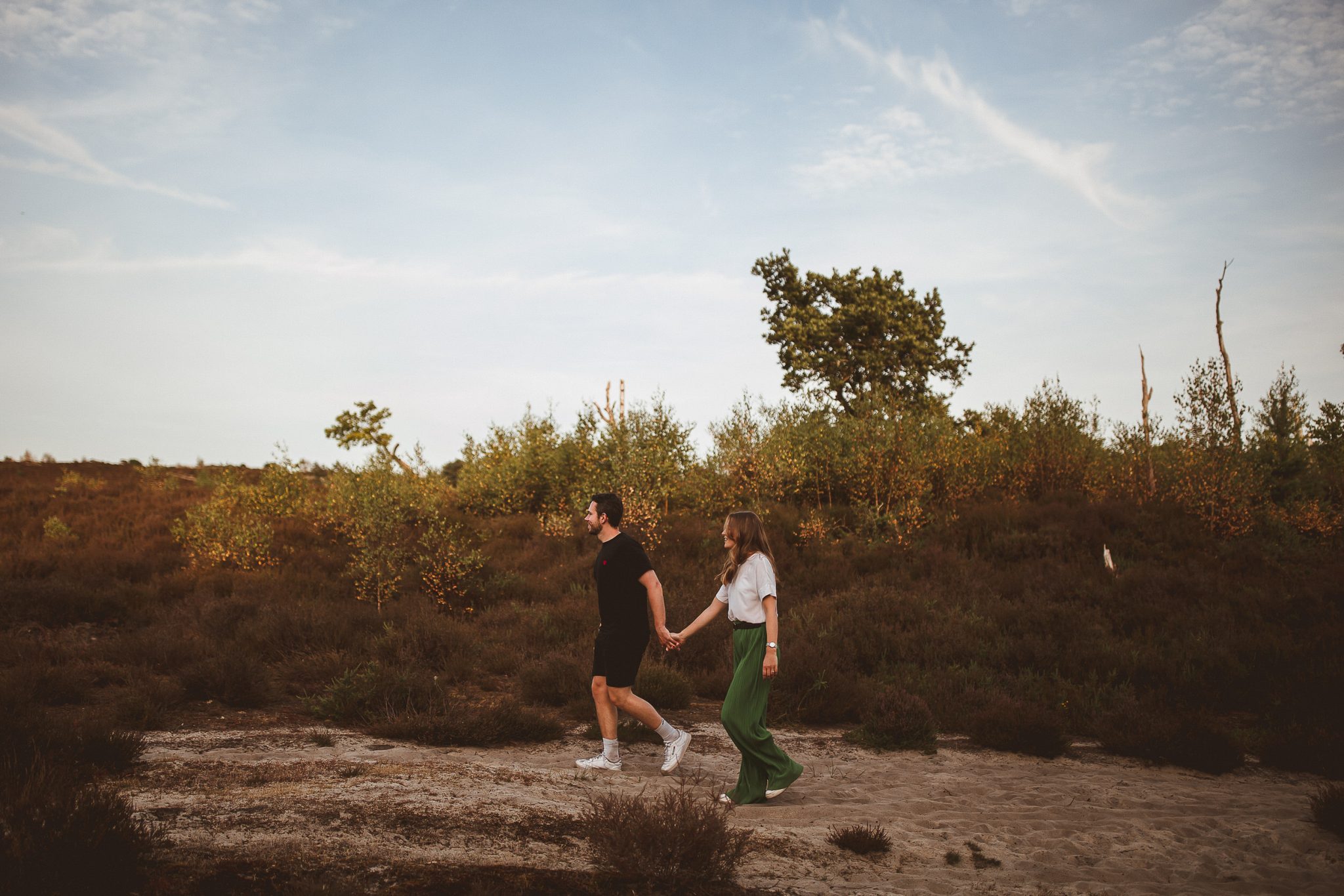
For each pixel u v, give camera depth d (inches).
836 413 673.0
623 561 214.8
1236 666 329.1
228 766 183.3
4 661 280.4
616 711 228.5
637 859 136.9
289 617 347.6
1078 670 331.9
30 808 120.8
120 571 459.5
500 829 153.6
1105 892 148.9
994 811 197.9
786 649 316.2
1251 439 589.6
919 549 511.5
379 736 235.8
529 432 690.2
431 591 431.8
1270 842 179.0
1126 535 519.5
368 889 121.6
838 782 221.3
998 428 703.7
